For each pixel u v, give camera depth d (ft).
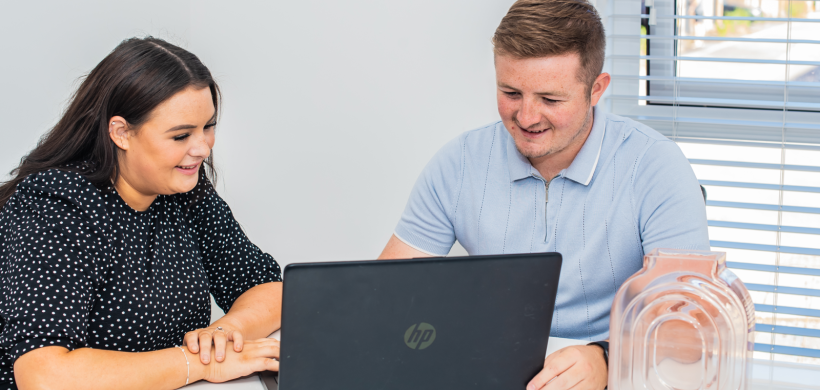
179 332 4.32
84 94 3.78
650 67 6.82
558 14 3.53
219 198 4.90
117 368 3.22
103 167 3.79
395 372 2.74
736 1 6.48
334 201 7.48
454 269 2.71
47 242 3.46
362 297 2.61
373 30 7.13
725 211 6.48
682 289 2.82
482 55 6.90
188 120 3.64
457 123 7.07
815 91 6.34
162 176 3.77
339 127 7.36
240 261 4.86
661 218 4.10
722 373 2.83
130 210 4.04
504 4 6.80
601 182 4.33
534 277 2.85
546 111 3.73
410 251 5.00
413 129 7.18
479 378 2.91
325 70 7.30
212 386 3.46
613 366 3.03
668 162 4.18
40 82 6.14
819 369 6.35
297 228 7.63
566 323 4.50
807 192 6.15
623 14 6.67
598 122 4.34
